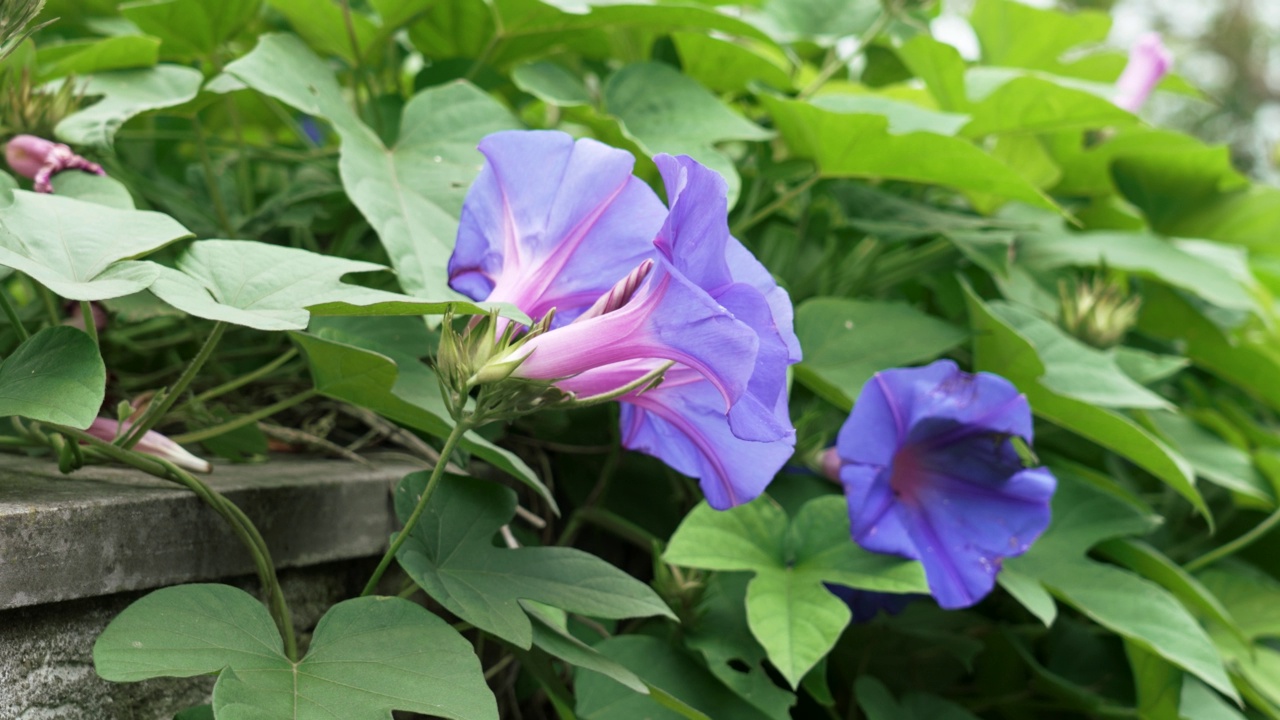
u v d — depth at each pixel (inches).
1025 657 25.3
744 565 20.6
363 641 15.4
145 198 24.5
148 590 16.6
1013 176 23.7
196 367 17.2
